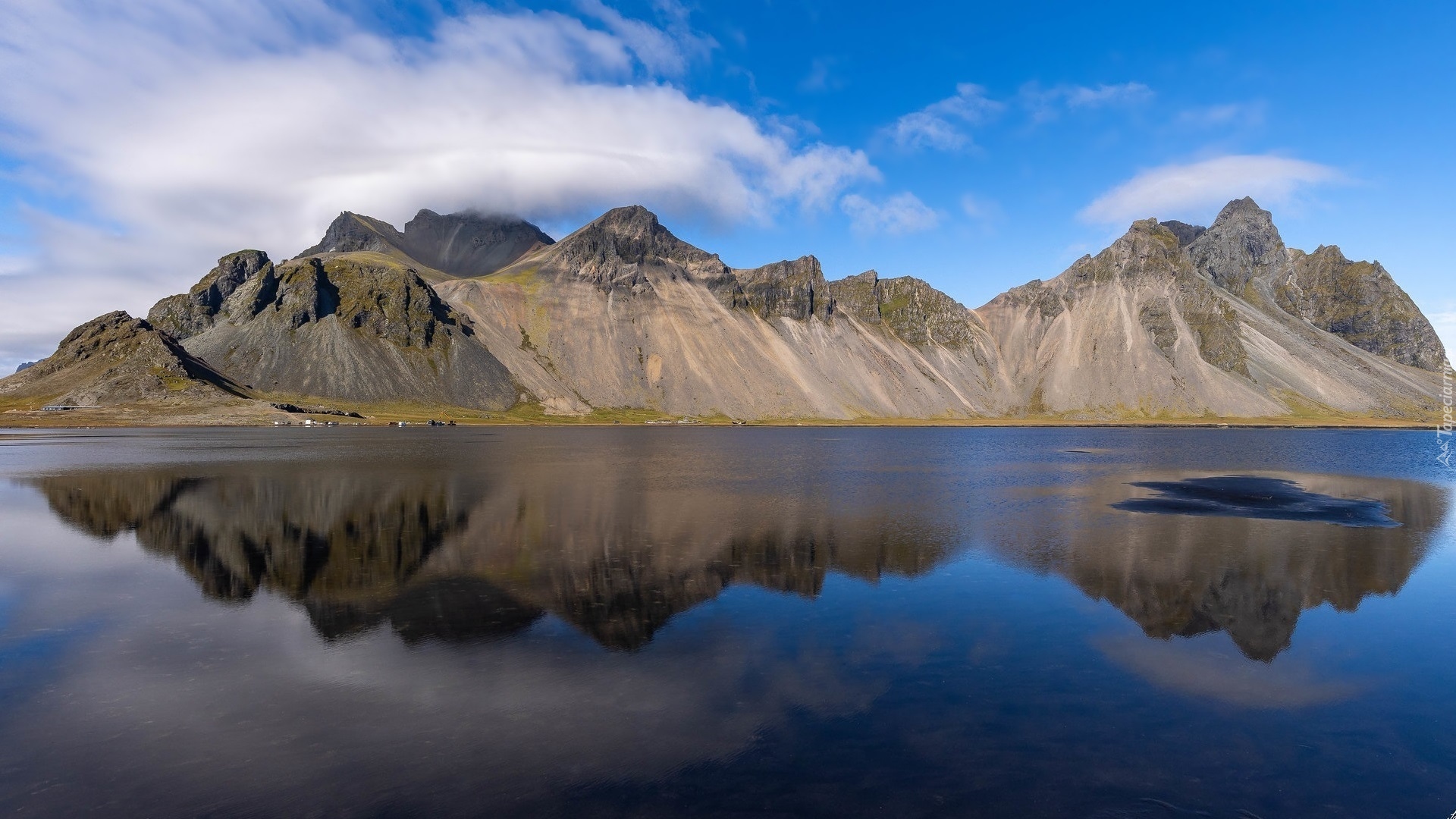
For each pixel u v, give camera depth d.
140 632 22.23
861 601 26.34
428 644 21.39
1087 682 18.94
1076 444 144.12
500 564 31.48
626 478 67.62
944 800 13.27
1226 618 24.70
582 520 42.84
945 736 15.83
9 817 12.52
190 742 15.26
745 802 13.14
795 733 15.85
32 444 109.75
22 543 35.56
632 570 30.72
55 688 18.03
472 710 16.92
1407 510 50.72
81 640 21.55
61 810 12.80
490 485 59.59
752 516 44.91
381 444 115.81
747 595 26.95
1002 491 59.91
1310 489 62.50
